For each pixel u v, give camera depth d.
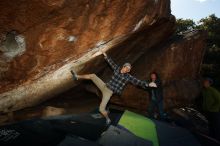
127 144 4.82
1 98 4.85
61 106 7.04
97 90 8.09
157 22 7.00
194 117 8.75
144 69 8.27
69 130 4.81
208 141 5.73
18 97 5.18
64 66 5.51
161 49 8.59
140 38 7.45
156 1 6.18
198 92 9.30
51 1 4.11
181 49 8.77
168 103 8.42
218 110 6.73
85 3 4.61
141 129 5.45
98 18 5.11
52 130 4.71
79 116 5.54
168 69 8.47
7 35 4.17
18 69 4.70
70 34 4.89
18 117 5.46
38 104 6.37
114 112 6.14
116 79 5.50
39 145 4.16
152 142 5.07
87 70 6.76
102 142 4.66
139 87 8.03
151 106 7.07
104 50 6.15
